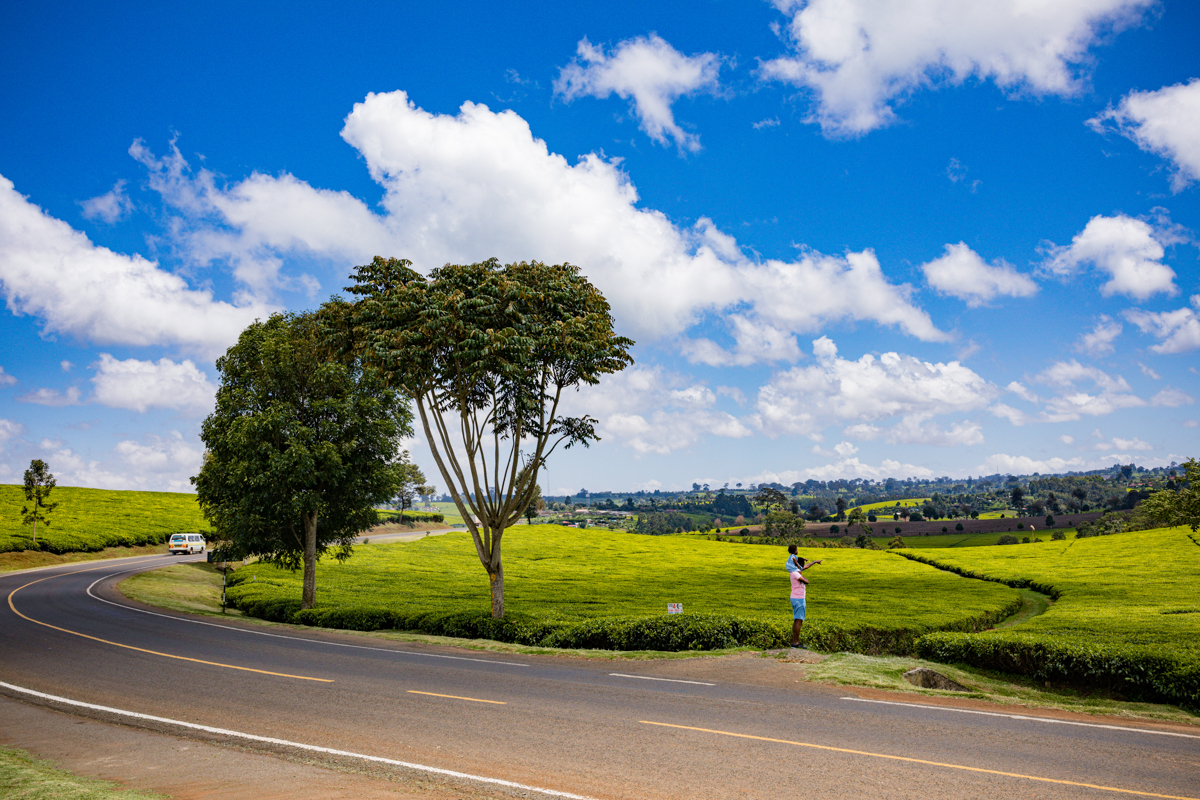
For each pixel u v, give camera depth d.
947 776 7.76
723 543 86.50
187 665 15.88
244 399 28.52
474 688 13.02
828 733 9.55
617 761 8.38
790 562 17.83
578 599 32.28
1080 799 7.06
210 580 47.59
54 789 7.38
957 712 10.84
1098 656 14.12
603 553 71.25
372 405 29.06
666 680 13.74
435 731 9.89
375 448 29.48
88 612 27.45
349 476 28.78
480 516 22.98
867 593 37.28
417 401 23.00
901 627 22.64
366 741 9.45
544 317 21.94
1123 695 13.80
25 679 14.23
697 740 9.24
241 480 26.97
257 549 29.72
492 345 19.92
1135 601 30.62
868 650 20.30
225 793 7.41
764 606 29.48
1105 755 8.58
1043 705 11.62
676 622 18.75
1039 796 7.14
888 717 10.48
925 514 178.50
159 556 65.75
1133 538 67.00
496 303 21.06
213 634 21.92
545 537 84.50
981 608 30.27
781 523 112.75
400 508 125.75
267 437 27.88
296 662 16.41
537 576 49.62
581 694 12.36
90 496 101.19
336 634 22.73
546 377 22.16
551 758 8.53
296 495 26.97
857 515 158.62
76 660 16.56
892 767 8.07
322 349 25.25
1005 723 10.16
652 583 43.66
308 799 7.20
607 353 21.72
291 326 30.00
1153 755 8.60
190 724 10.53
